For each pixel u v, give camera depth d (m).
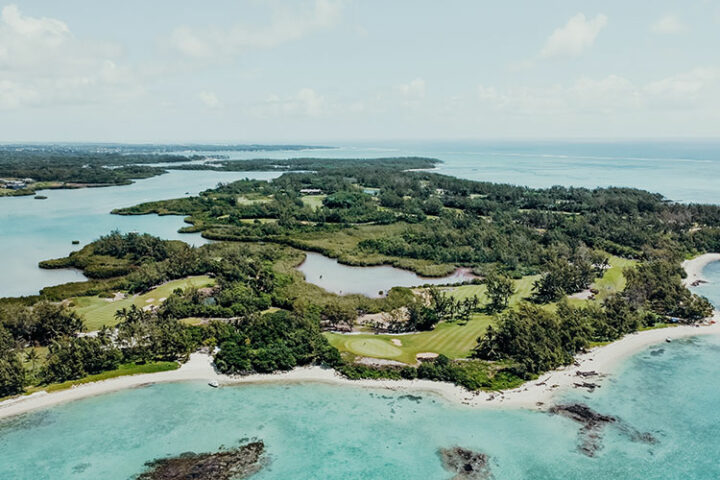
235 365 86.56
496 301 116.06
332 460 66.12
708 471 64.12
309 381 85.25
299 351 90.06
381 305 115.38
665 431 72.25
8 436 69.69
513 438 70.69
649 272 125.12
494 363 90.44
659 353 96.06
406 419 75.00
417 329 104.25
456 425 73.62
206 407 77.50
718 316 113.50
